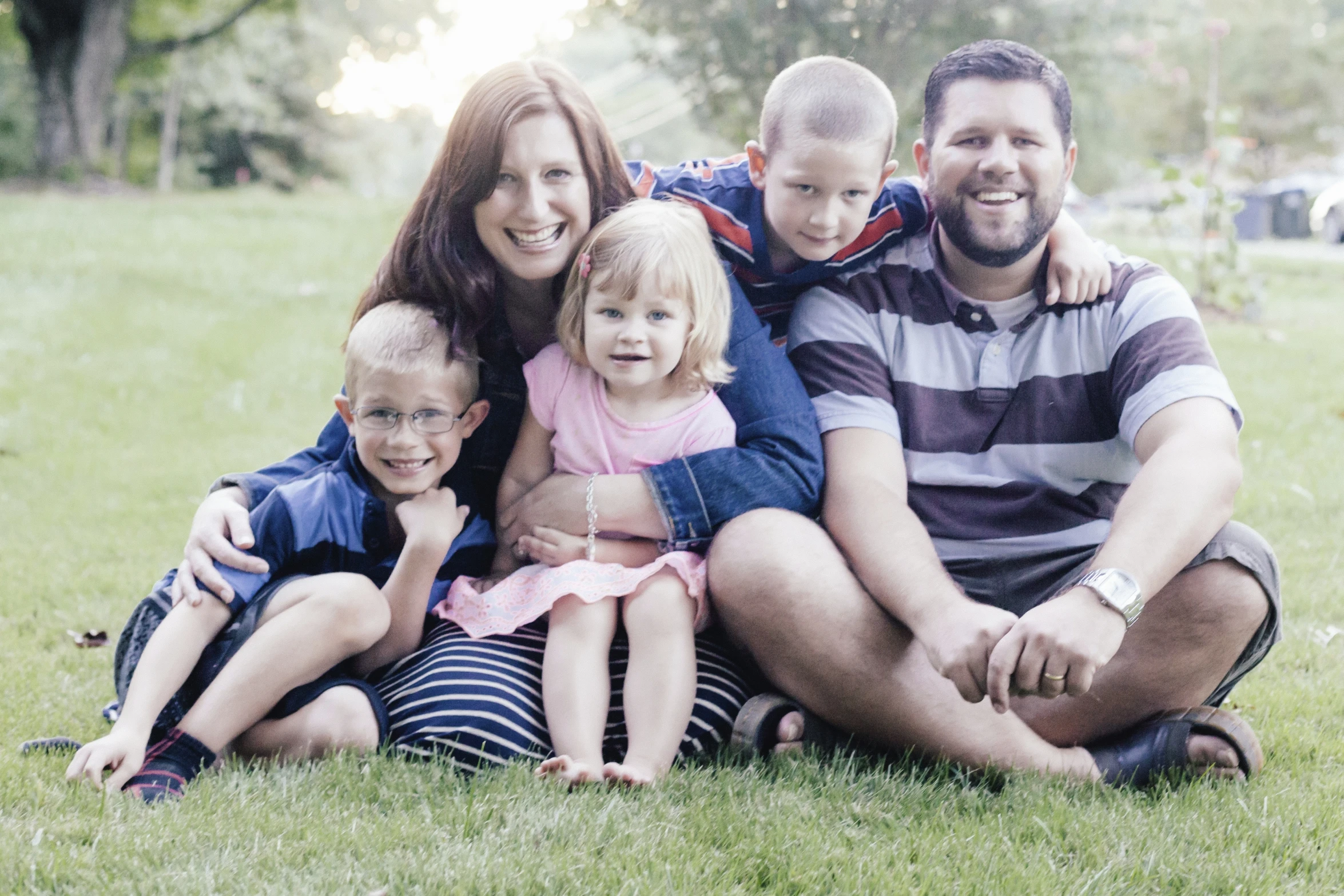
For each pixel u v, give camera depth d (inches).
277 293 400.5
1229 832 82.0
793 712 96.1
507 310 110.7
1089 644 83.9
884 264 110.7
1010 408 105.6
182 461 228.7
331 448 111.4
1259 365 299.3
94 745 88.4
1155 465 93.1
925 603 90.8
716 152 381.1
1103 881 75.1
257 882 72.9
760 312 117.0
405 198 826.2
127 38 896.9
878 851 78.9
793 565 93.7
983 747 92.8
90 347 318.3
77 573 160.2
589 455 103.6
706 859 77.1
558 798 85.1
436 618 106.9
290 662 93.0
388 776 88.7
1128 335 103.0
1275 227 1152.8
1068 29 351.6
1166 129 1294.3
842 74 107.4
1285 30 1429.6
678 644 96.1
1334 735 102.8
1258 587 93.1
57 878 73.3
